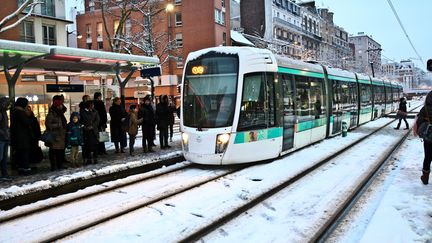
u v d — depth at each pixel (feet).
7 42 28.71
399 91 131.13
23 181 28.32
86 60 38.73
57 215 22.82
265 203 23.97
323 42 249.34
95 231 20.12
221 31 150.00
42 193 26.53
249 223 20.57
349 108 63.00
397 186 26.32
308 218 20.79
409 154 40.37
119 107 41.27
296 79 42.29
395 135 59.62
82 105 35.09
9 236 19.62
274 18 187.62
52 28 105.09
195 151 34.32
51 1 104.27
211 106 34.24
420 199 22.97
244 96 34.01
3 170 28.66
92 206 24.40
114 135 41.14
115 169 32.40
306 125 44.29
